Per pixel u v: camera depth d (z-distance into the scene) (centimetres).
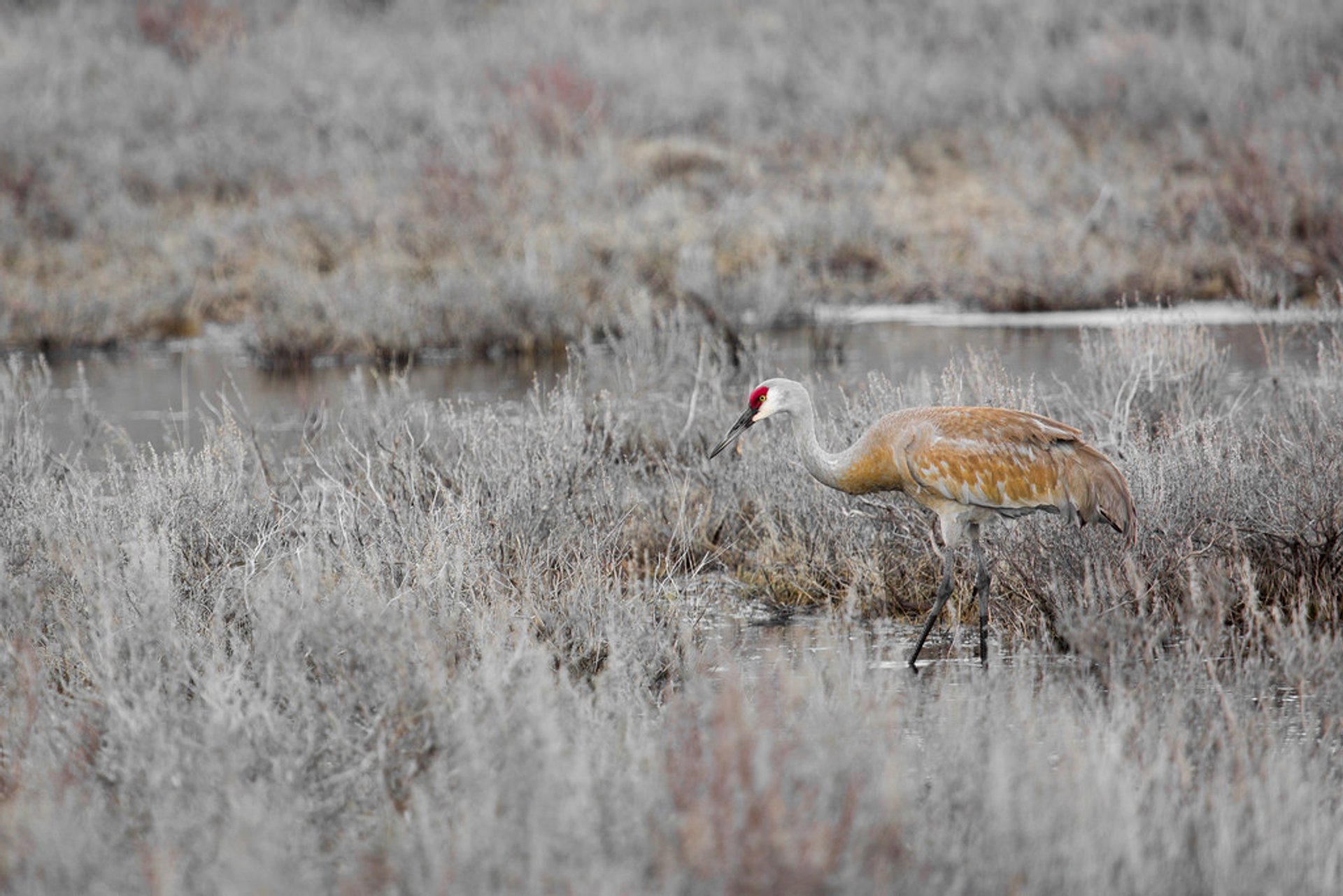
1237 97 8931
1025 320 6769
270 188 8781
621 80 10119
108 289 7388
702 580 3167
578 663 2372
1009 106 9469
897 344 6138
